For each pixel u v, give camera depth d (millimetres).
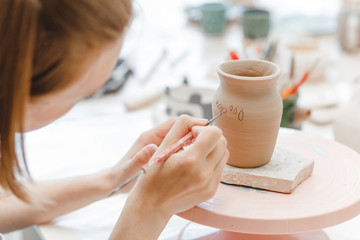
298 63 1491
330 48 1850
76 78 540
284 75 1172
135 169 874
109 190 912
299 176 725
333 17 2084
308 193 709
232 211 665
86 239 851
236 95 702
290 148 837
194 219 681
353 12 1734
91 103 1468
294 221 641
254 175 720
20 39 483
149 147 840
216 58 1784
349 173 752
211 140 651
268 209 666
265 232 644
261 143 716
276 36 1461
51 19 490
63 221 910
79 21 493
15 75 496
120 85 1546
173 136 728
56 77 525
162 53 1751
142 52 1867
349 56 1771
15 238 1028
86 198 913
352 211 671
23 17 476
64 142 1228
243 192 720
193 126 722
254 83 677
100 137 1246
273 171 728
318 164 788
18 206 893
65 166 1100
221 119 723
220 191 724
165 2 2594
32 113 581
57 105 591
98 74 575
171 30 2152
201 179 648
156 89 1495
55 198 904
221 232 822
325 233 822
